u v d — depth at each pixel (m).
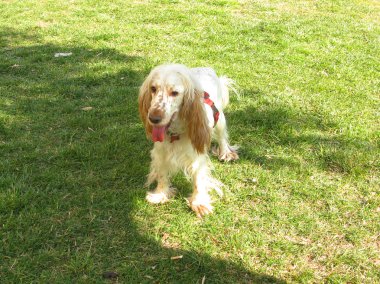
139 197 2.16
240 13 4.77
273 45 3.75
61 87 2.91
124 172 2.29
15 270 1.86
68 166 2.31
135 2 5.06
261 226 2.06
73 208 2.10
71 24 4.20
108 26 4.14
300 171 2.33
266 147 2.48
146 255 1.94
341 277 1.87
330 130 2.61
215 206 2.16
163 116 1.89
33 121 2.60
